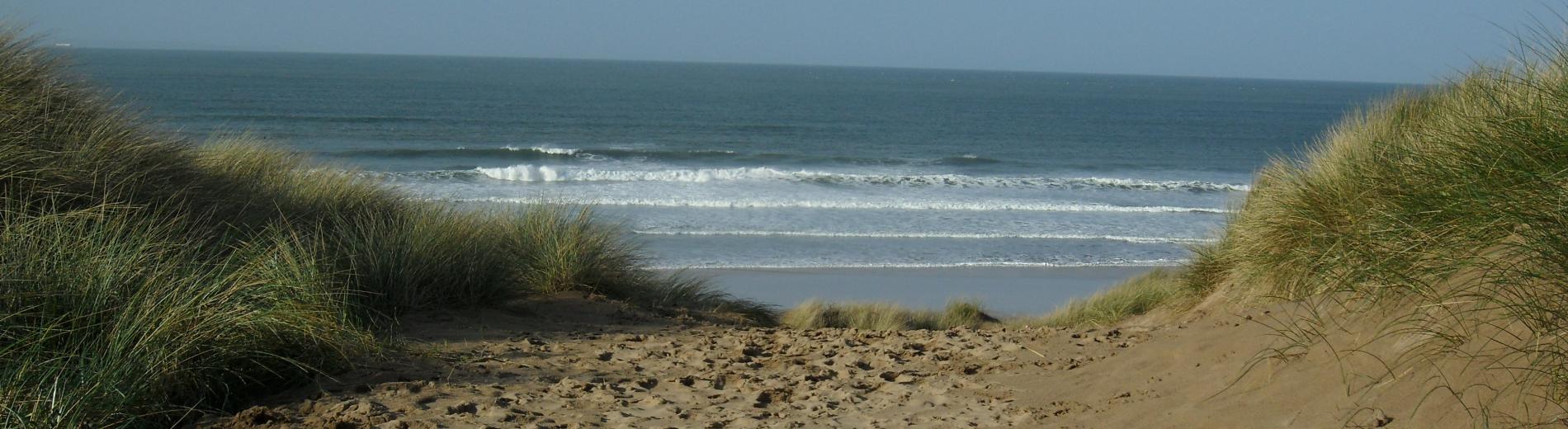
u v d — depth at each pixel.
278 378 4.58
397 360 5.19
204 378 4.26
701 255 18.53
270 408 4.18
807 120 70.38
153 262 4.96
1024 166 42.16
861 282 16.78
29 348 3.94
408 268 6.79
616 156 41.00
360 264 6.61
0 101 5.67
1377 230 4.14
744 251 19.19
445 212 8.95
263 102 66.00
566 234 8.64
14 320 4.12
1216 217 26.23
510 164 36.28
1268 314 4.77
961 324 11.63
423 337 5.93
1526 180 3.36
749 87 135.00
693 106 82.25
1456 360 2.97
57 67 6.64
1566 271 2.87
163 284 4.59
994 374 5.03
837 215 24.27
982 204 27.00
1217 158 48.78
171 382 4.07
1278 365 3.72
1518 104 4.40
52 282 4.35
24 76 6.12
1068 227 23.64
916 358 5.63
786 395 4.70
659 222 21.98
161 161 6.59
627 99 89.94
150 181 6.25
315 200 8.02
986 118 79.38
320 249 6.39
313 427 3.90
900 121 71.69
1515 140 3.64
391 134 48.22
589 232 9.05
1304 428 3.10
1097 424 3.77
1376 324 3.58
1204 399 3.72
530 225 8.72
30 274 4.33
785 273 17.25
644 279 9.30
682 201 25.23
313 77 114.19
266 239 6.25
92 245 4.76
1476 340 3.00
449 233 7.63
